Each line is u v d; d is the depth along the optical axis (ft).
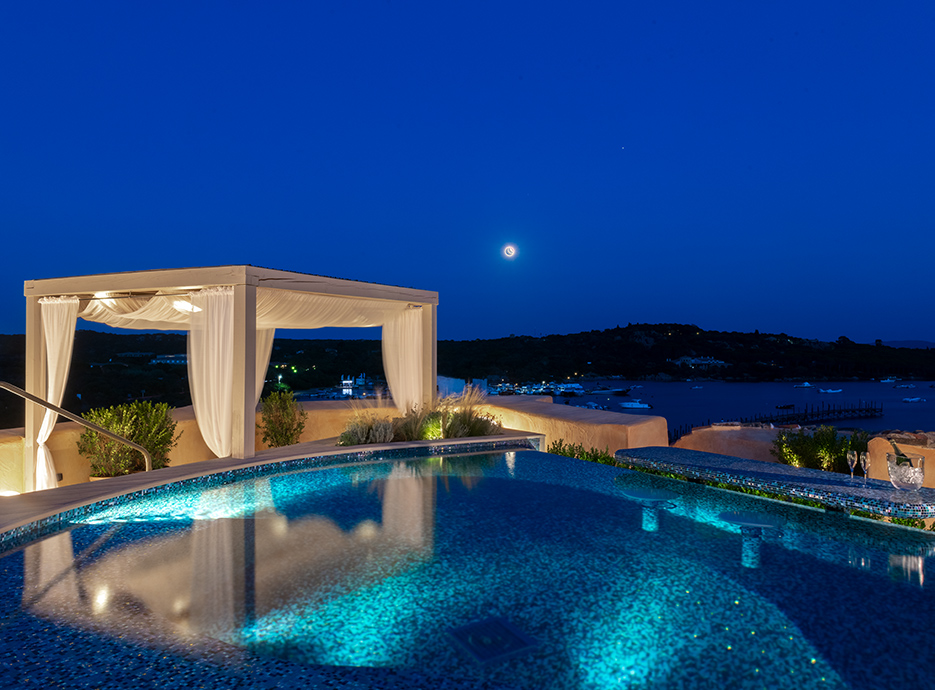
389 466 20.59
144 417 24.63
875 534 12.00
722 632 7.89
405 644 7.71
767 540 11.78
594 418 25.59
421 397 29.09
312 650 7.55
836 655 7.18
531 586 9.70
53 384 23.40
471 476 18.90
